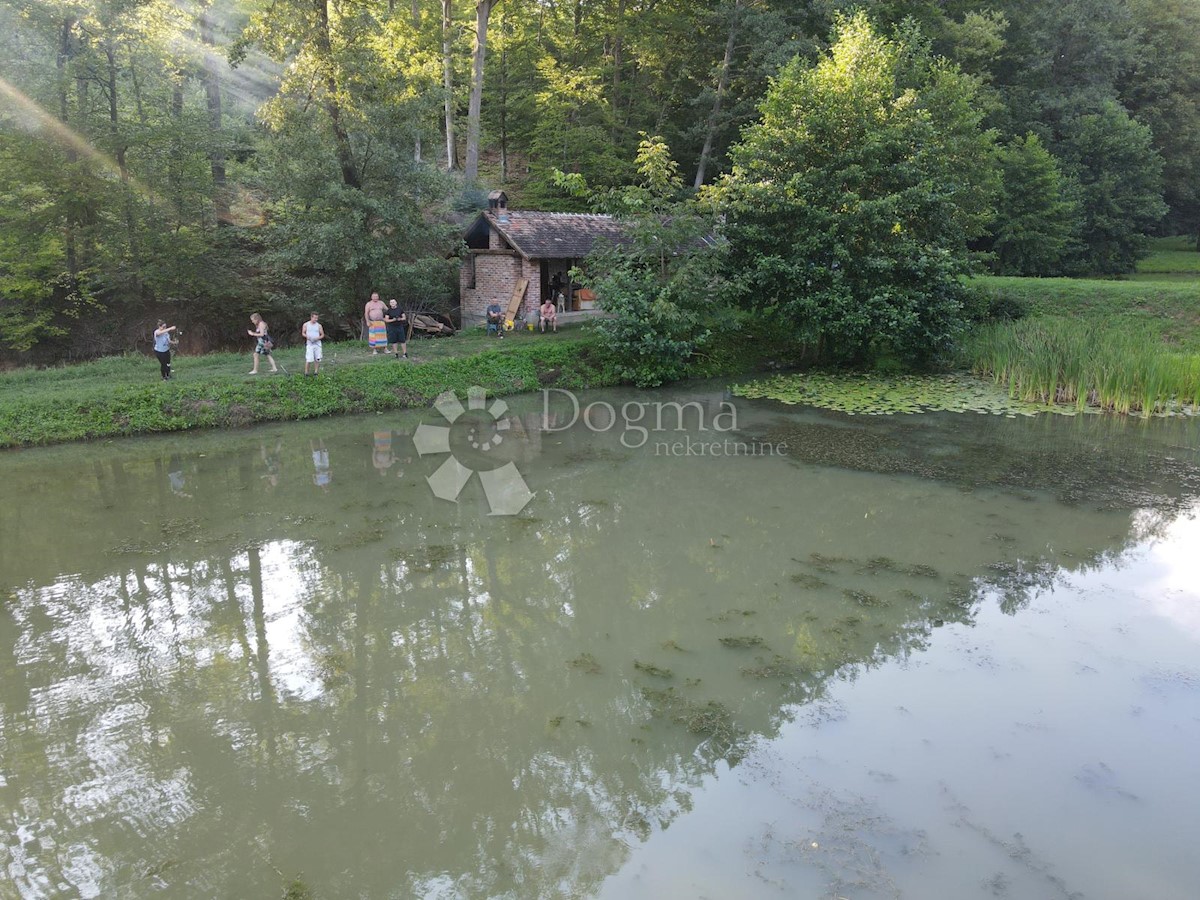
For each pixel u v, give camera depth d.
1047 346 19.25
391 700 6.33
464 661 6.93
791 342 23.92
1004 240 33.91
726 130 34.69
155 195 22.28
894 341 20.02
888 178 20.20
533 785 5.27
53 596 8.32
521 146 37.91
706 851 4.59
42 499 11.52
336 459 13.65
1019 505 10.92
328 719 6.07
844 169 19.75
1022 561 8.99
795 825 4.79
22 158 19.80
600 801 5.10
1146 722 5.85
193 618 7.81
